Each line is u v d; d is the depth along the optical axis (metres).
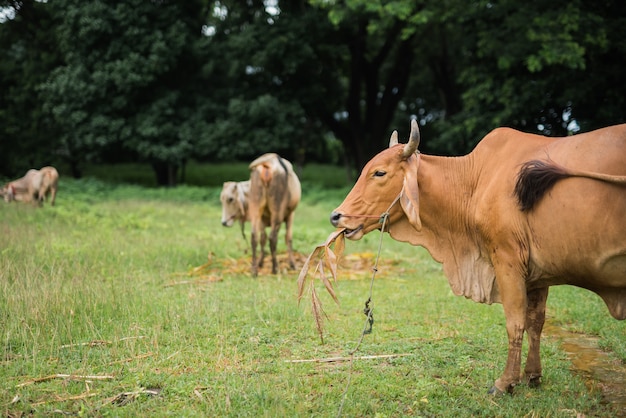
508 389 4.76
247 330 6.43
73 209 15.85
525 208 4.38
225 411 4.41
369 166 4.97
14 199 17.19
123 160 35.09
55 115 24.36
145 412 4.38
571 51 14.65
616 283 4.15
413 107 31.39
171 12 23.97
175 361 5.42
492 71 18.19
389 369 5.37
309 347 5.95
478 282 5.03
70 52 23.62
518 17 16.12
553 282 4.62
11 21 26.39
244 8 24.48
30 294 6.70
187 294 7.75
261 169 9.16
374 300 7.82
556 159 4.41
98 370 5.17
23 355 5.42
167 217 16.23
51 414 4.30
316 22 22.45
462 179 5.00
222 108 24.61
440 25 22.81
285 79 24.22
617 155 4.11
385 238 13.16
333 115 26.95
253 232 9.28
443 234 5.10
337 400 4.67
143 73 23.12
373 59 27.31
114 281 8.11
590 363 5.62
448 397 4.77
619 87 16.14
